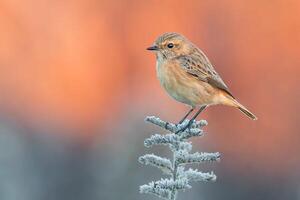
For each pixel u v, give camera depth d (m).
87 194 17.55
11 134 20.31
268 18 26.94
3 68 27.47
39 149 20.27
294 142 22.42
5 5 28.80
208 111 21.73
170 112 17.08
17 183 17.81
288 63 26.34
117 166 14.50
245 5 27.42
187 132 6.73
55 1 29.05
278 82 25.80
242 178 20.52
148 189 6.18
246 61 26.77
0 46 27.89
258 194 20.38
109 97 26.83
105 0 28.91
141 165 14.24
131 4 28.70
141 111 15.21
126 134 14.41
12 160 18.28
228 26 27.50
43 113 25.28
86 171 17.88
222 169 20.34
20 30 28.78
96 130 23.28
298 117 24.03
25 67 27.83
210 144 20.89
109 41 28.52
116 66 28.12
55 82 27.17
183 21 28.19
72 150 20.53
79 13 28.92
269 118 23.84
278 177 20.80
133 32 28.64
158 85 22.95
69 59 28.20
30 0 28.75
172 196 6.16
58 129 23.62
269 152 21.61
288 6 26.91
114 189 14.53
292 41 26.66
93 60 28.22
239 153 21.25
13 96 26.42
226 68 26.88
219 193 19.42
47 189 18.22
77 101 26.59
